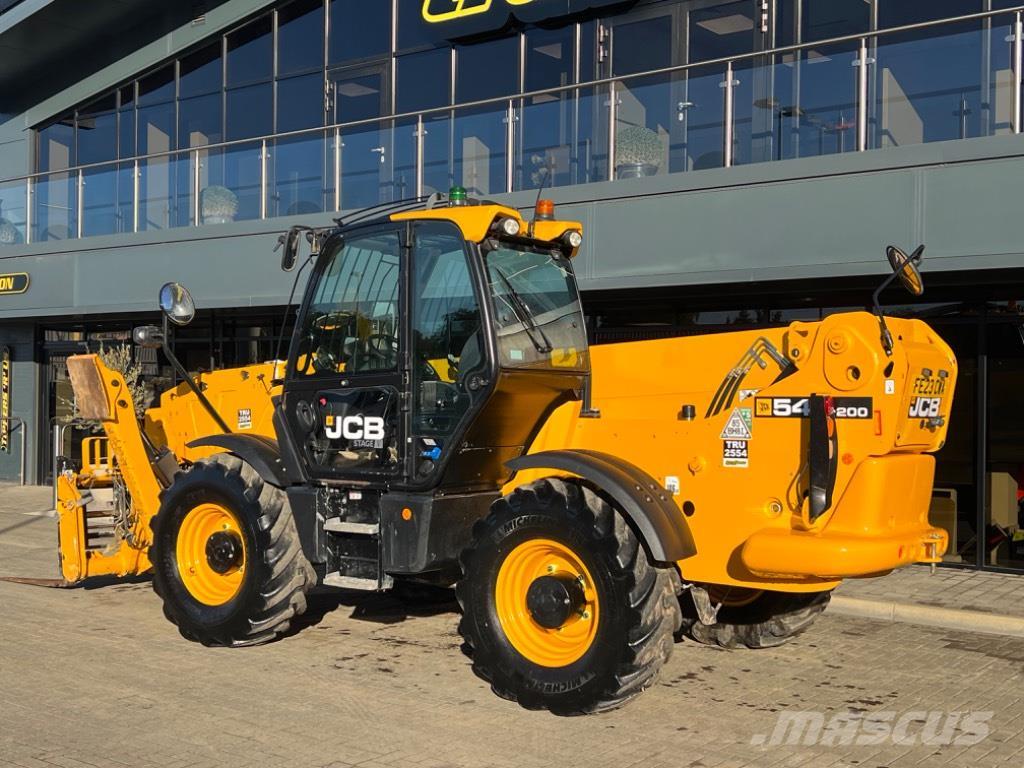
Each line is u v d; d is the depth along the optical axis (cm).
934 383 532
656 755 475
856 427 498
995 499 955
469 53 1409
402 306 596
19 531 1211
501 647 545
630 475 535
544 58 1348
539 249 615
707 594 596
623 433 568
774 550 498
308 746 479
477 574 554
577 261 1072
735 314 1088
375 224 613
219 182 1424
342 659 632
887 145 929
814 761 472
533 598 533
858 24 1138
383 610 768
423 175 1236
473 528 562
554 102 1134
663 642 517
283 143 1359
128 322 1681
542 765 460
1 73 1867
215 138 1681
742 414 530
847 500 501
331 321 636
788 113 980
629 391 583
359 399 616
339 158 1309
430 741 488
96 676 588
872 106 936
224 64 1666
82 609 764
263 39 1623
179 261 1423
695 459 541
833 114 955
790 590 523
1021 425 943
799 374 515
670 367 566
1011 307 948
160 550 679
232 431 757
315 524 628
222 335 1541
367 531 602
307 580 648
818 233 934
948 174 875
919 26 915
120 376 739
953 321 977
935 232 880
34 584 844
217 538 655
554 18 1334
